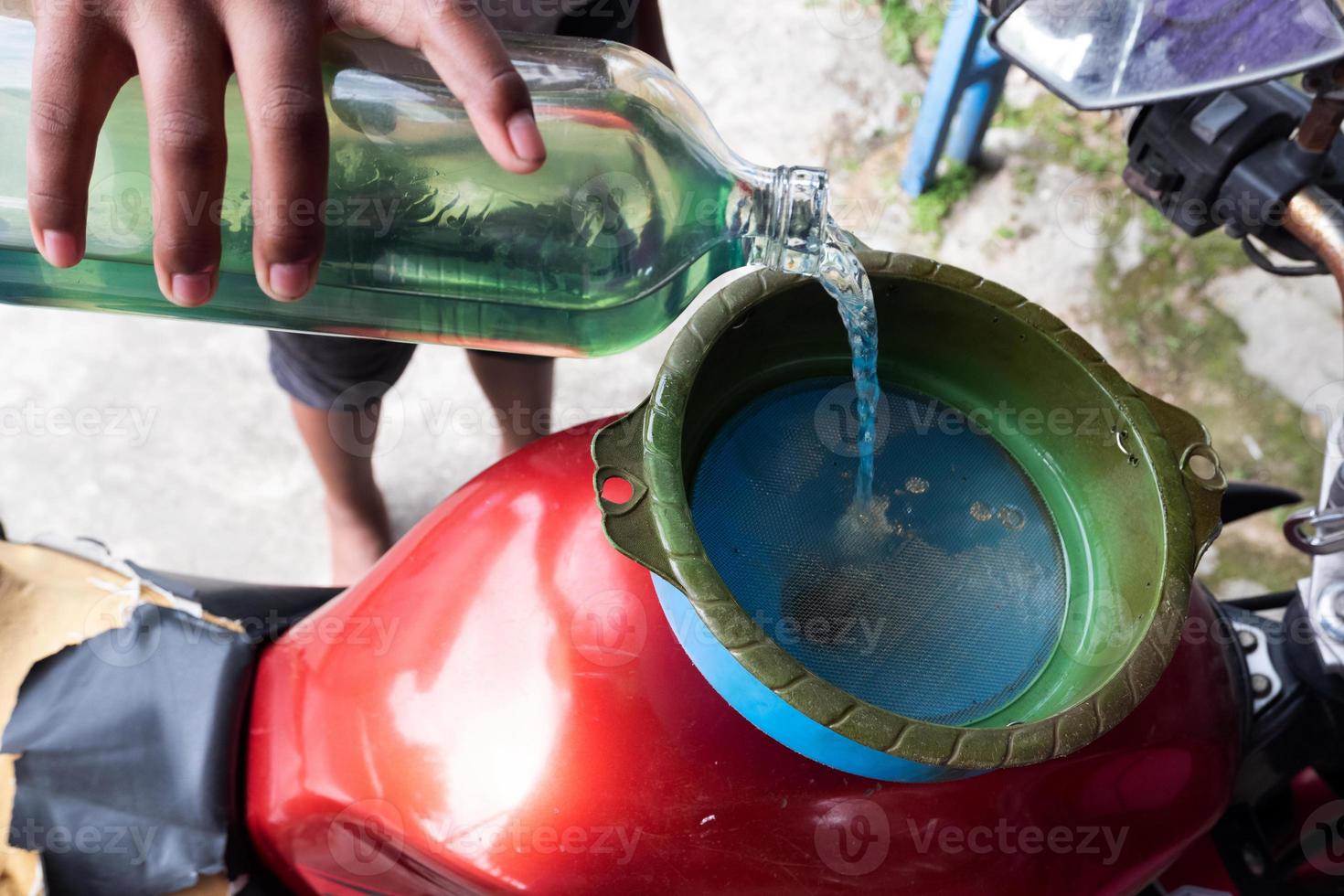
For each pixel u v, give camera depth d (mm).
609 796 672
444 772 700
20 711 756
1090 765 713
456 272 730
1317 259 729
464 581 752
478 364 1431
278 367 1287
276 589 961
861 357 627
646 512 542
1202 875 891
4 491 1703
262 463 1753
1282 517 1697
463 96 541
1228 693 785
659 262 719
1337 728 837
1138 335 1839
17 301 759
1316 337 1822
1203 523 597
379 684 739
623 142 696
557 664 698
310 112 540
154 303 753
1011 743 505
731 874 675
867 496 653
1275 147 705
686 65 2070
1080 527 649
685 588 518
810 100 2043
